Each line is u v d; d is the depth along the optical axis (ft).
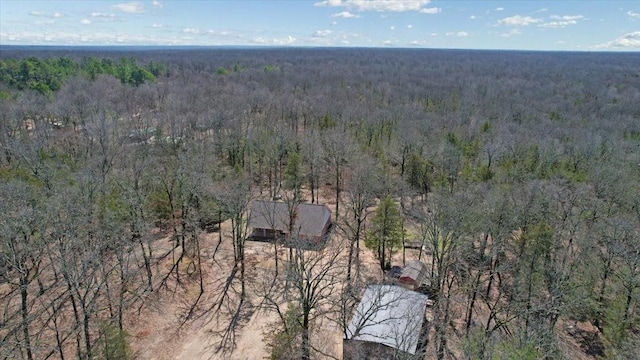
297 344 89.66
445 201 121.29
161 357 93.09
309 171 198.29
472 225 111.45
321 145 213.05
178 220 143.02
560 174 167.63
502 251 116.67
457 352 94.17
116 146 178.09
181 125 217.56
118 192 126.00
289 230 123.85
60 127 250.57
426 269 121.19
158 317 105.50
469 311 103.24
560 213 129.08
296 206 140.87
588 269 104.68
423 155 203.62
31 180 132.36
